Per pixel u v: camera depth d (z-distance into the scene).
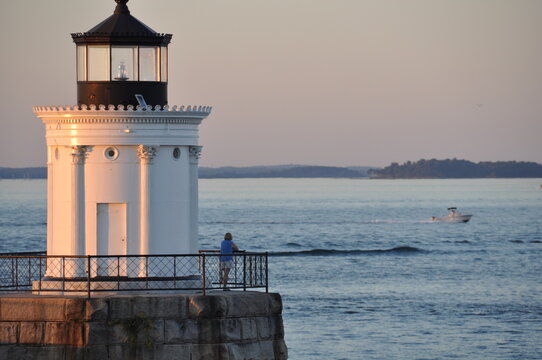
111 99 69.88
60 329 64.81
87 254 69.62
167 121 69.94
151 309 65.19
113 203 69.75
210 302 65.50
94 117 69.12
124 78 70.06
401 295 171.00
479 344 126.00
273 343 67.88
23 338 65.12
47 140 70.81
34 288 70.12
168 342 65.06
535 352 121.56
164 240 70.12
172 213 70.38
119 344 64.75
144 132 69.56
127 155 69.69
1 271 85.44
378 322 140.88
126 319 64.81
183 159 70.88
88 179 69.69
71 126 69.56
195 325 65.44
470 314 149.38
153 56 70.69
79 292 68.88
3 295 67.44
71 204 69.62
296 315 146.62
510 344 126.19
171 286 69.88
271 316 68.00
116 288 69.31
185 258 70.81
